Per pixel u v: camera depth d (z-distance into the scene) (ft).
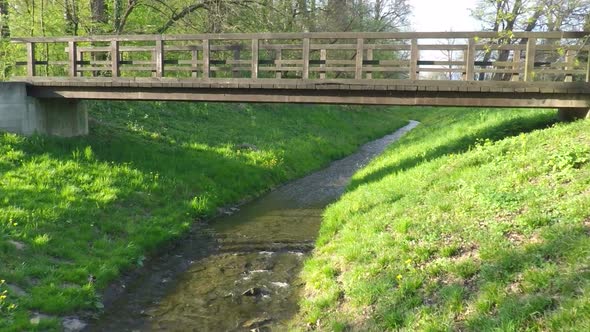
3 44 63.93
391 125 129.49
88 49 47.91
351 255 27.43
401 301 21.18
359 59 42.22
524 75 40.65
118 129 60.18
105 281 28.58
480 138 46.37
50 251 29.86
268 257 34.14
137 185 43.62
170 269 32.27
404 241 26.17
